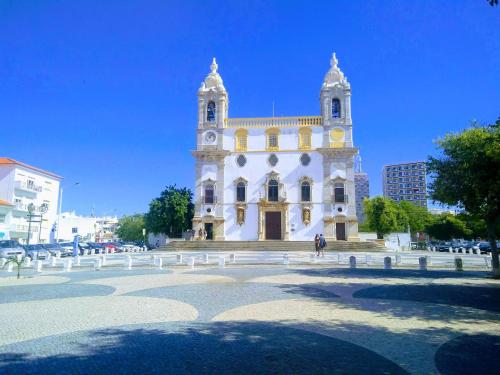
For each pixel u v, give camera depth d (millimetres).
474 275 19469
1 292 14148
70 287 15359
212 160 49688
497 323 9180
